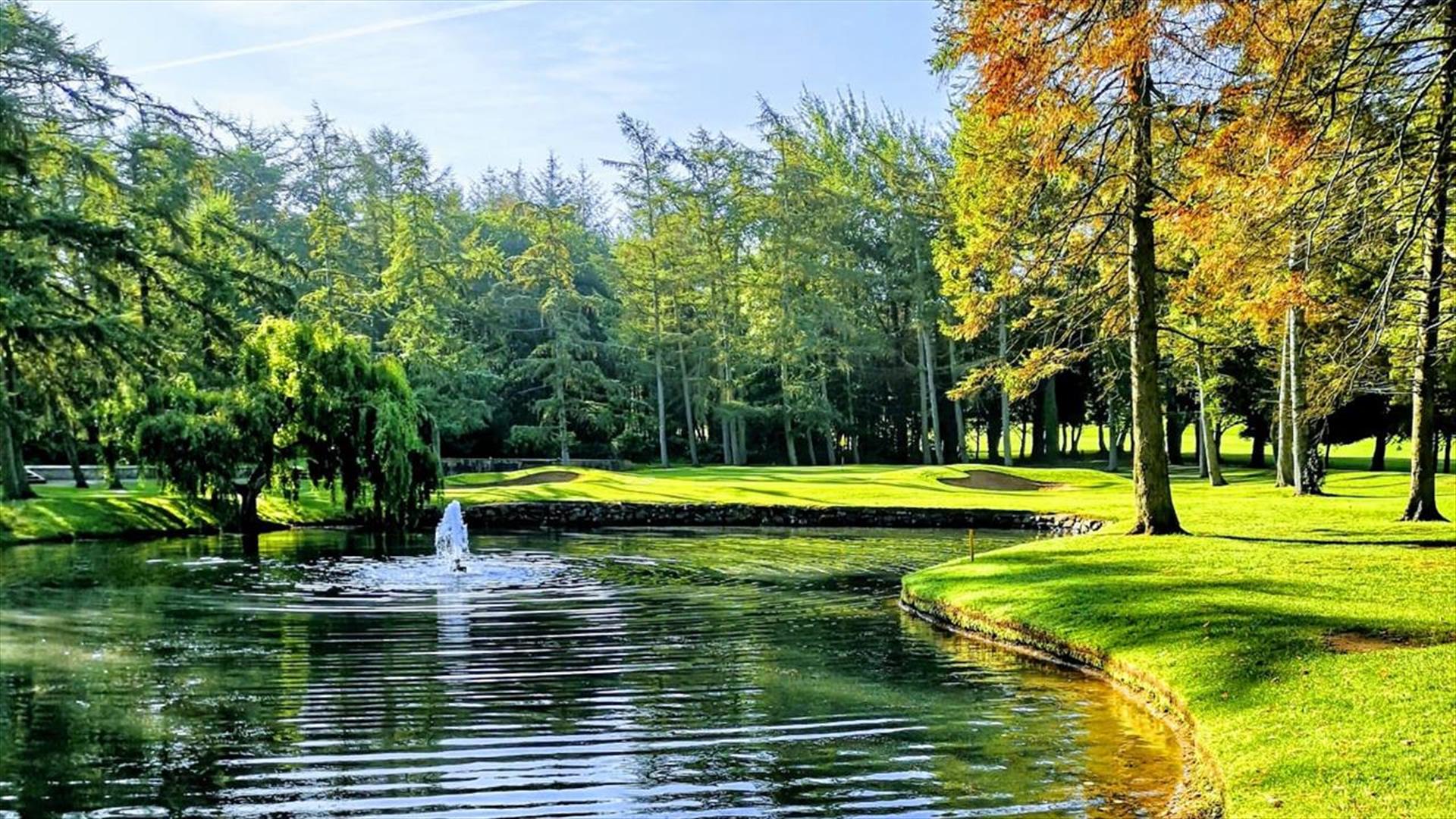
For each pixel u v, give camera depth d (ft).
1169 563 40.98
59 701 27.14
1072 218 44.37
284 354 69.87
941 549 65.67
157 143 83.51
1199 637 29.07
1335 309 34.19
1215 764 20.58
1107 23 25.73
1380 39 24.67
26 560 57.62
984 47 28.48
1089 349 53.06
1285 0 23.56
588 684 29.19
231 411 67.15
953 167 122.62
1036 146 33.63
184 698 27.55
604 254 172.14
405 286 133.18
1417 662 24.08
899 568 56.34
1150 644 29.68
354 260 147.43
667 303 142.20
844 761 22.27
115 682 29.30
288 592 46.55
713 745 23.45
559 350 134.62
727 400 138.82
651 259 140.36
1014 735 24.16
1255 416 125.49
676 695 27.86
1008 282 49.93
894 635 36.60
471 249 157.28
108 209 80.38
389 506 70.28
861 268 143.13
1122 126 40.14
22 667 31.17
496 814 19.25
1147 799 19.72
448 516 66.39
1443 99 24.64
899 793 20.22
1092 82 29.04
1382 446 122.93
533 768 21.81
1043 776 21.24
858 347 136.26
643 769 21.77
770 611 42.04
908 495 91.20
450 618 40.04
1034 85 28.48
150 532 71.10
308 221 140.97
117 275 75.25
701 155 139.33
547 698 27.55
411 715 25.90
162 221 80.74
